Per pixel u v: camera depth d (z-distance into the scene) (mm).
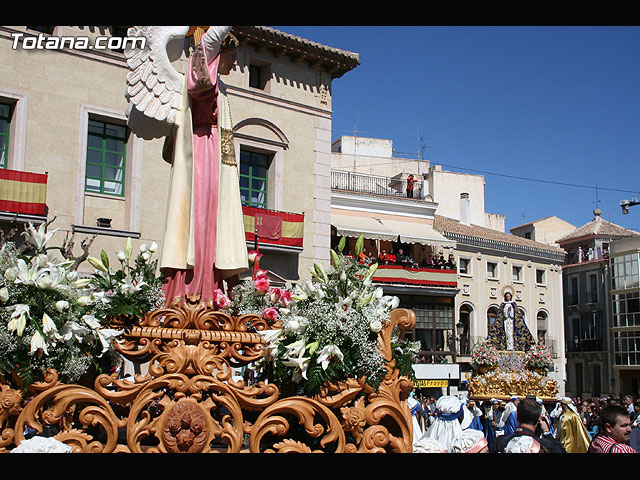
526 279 46875
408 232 37750
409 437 5293
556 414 15961
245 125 26438
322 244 28016
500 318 21312
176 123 5973
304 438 5895
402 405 5371
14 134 21016
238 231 6141
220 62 6266
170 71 5973
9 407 4602
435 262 39750
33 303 4773
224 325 5363
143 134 6219
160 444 4727
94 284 5559
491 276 45156
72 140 21875
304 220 27609
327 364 5039
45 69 21562
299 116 27953
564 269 58625
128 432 4699
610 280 53875
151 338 5148
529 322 46656
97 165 22656
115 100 22766
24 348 4703
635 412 20859
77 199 21781
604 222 60656
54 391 4676
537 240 61750
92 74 22375
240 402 4934
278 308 6180
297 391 5621
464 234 43438
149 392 4816
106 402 4711
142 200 22922
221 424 5082
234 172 6258
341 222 35812
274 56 27469
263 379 6180
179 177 5945
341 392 5176
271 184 27109
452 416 7789
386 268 36781
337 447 5051
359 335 5172
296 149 27734
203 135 6117
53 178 21469
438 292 38625
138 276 5516
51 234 5375
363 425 5145
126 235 22359
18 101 21078
